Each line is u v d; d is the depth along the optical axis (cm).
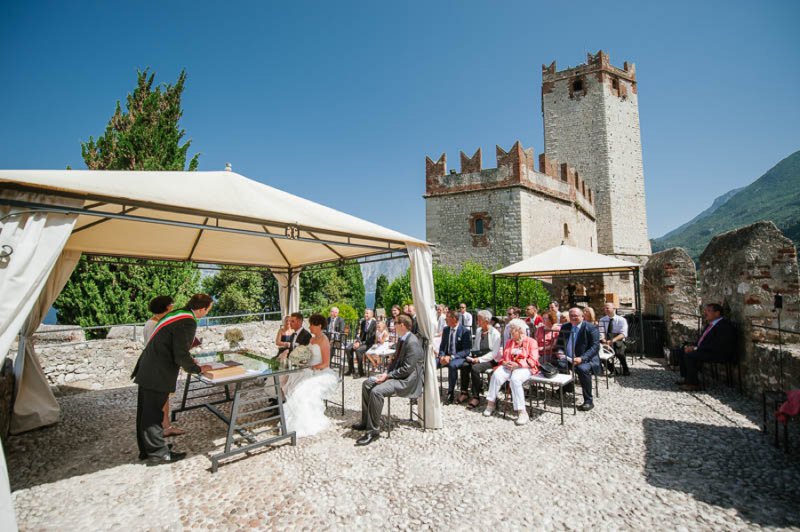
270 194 491
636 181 2773
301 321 627
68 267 617
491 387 561
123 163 1073
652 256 1110
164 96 1187
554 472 378
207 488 362
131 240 644
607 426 496
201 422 554
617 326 788
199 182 431
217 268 884
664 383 693
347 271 3056
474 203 1892
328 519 309
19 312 280
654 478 361
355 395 683
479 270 1686
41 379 554
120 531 297
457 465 398
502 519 304
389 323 938
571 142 2755
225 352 606
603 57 2677
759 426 470
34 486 371
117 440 493
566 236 2108
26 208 290
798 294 559
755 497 323
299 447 452
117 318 999
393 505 327
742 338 599
